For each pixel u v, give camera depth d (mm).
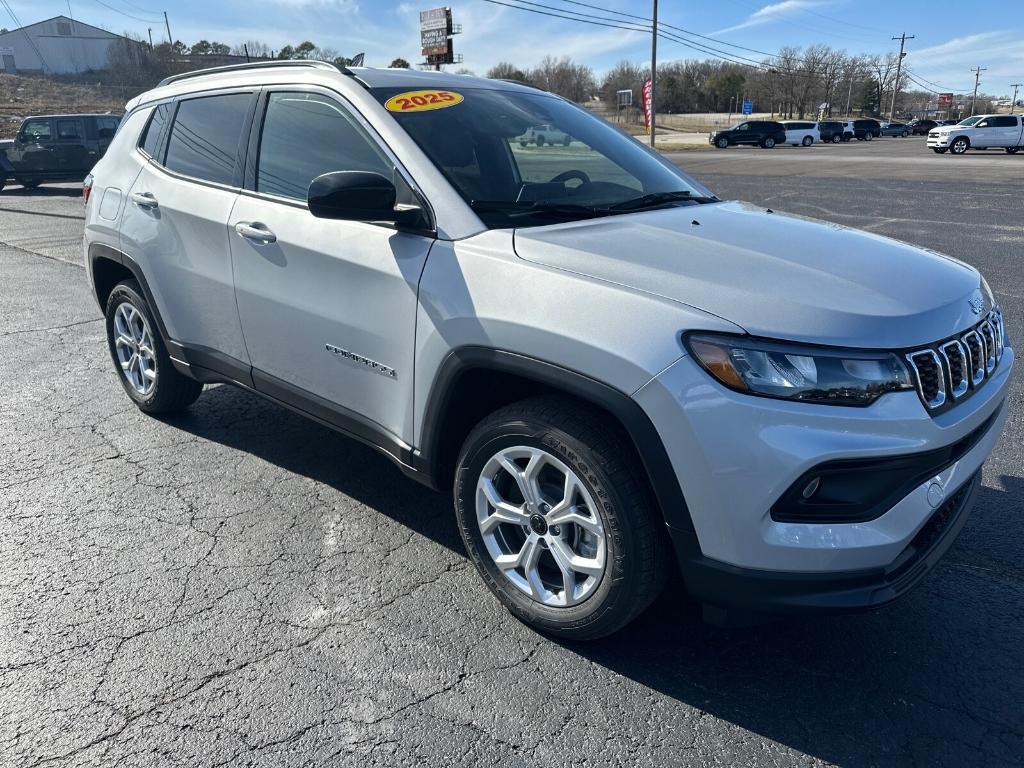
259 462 3930
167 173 3840
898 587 2178
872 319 2137
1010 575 2980
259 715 2271
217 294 3514
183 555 3096
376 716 2273
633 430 2146
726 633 2648
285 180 3229
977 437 2488
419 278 2633
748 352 2049
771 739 2199
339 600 2816
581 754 2143
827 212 13242
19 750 2137
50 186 20828
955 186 17812
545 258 2414
